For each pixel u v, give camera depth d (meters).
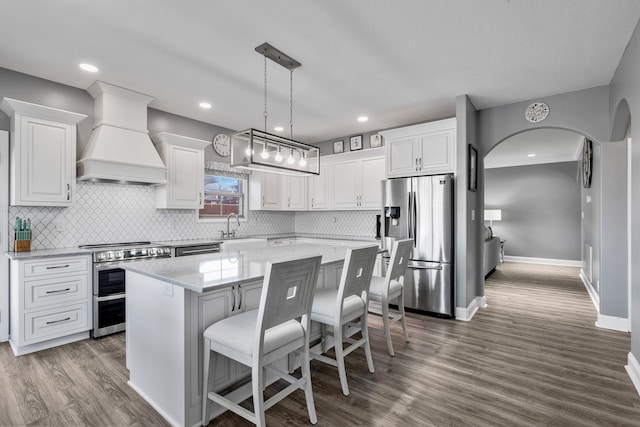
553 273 6.59
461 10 2.18
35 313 2.76
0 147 2.93
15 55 2.75
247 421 1.86
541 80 3.29
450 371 2.45
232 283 1.70
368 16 2.24
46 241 3.26
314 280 1.83
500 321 3.63
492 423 1.84
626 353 2.77
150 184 3.93
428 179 3.88
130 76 3.17
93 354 2.72
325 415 1.91
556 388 2.21
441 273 3.76
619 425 1.83
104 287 3.12
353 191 5.23
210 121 4.66
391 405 2.01
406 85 3.42
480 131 4.18
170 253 3.67
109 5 2.11
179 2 2.09
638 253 2.28
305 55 2.78
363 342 2.43
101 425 1.81
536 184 8.12
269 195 5.38
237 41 2.56
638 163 2.30
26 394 2.11
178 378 1.79
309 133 5.38
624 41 2.55
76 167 3.41
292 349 1.79
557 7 2.14
